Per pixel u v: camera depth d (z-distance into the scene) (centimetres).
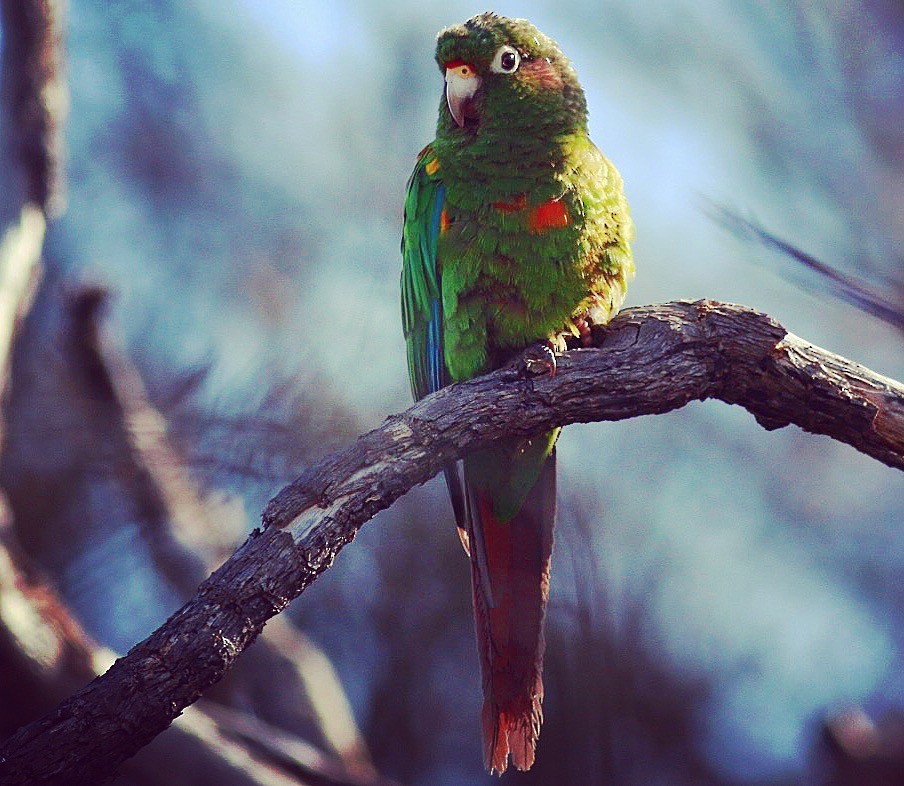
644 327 791
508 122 964
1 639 880
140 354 1401
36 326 1280
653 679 1283
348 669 1280
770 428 802
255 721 1092
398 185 1570
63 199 1027
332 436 1010
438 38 1038
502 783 1188
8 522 957
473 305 927
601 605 1152
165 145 1625
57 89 995
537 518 906
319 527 671
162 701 620
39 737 610
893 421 768
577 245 918
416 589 1269
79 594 1207
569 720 1138
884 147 1440
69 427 1018
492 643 894
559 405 766
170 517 1123
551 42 1015
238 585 643
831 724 1155
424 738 1271
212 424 1011
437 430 735
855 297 691
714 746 1286
